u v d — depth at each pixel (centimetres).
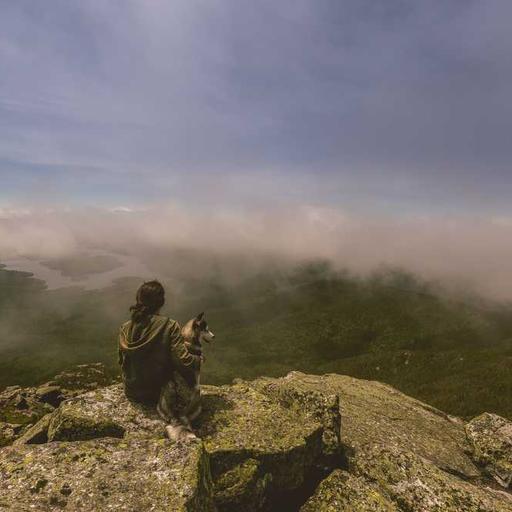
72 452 205
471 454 431
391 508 250
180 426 238
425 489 283
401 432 442
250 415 280
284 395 356
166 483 181
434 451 414
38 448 210
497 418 458
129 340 233
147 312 232
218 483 225
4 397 1038
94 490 177
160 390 248
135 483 182
